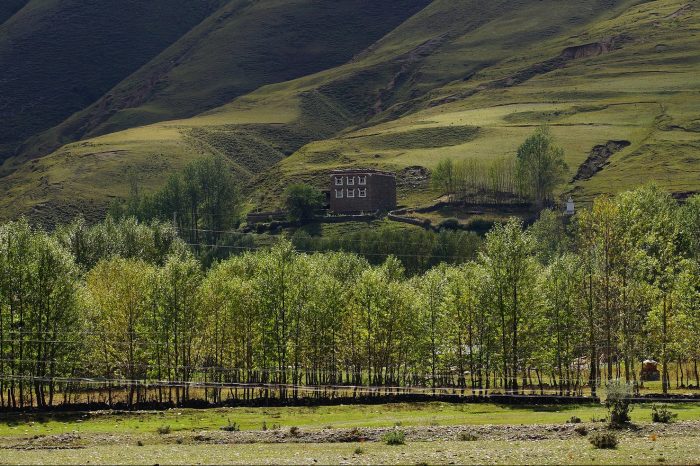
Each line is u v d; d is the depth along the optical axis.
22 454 99.62
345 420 136.25
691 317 154.38
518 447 99.62
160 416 142.88
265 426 126.19
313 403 158.00
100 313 170.00
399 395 161.38
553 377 170.50
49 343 154.62
